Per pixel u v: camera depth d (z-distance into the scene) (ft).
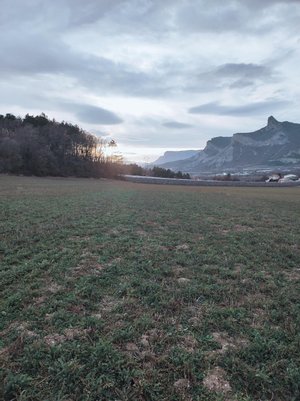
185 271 22.03
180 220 45.37
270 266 23.66
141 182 258.78
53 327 13.75
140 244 29.43
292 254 26.91
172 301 16.60
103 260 23.90
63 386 10.07
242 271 22.12
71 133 289.53
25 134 228.22
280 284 19.77
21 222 37.73
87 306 16.02
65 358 11.48
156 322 14.48
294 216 53.01
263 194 130.11
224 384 10.41
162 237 33.01
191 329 13.92
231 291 18.34
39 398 9.61
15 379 10.24
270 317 15.19
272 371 11.02
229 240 32.22
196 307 16.24
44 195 78.43
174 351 12.12
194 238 33.12
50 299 16.61
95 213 48.91
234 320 14.71
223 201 82.48
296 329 13.93
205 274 21.45
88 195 87.81
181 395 9.84
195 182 267.59
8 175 186.09
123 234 33.94
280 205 74.33
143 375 10.68
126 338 12.98
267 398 9.90
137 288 18.49
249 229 39.45
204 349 12.38
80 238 31.22
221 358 11.73
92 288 18.22
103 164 279.49
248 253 27.09
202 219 46.78
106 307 16.08
